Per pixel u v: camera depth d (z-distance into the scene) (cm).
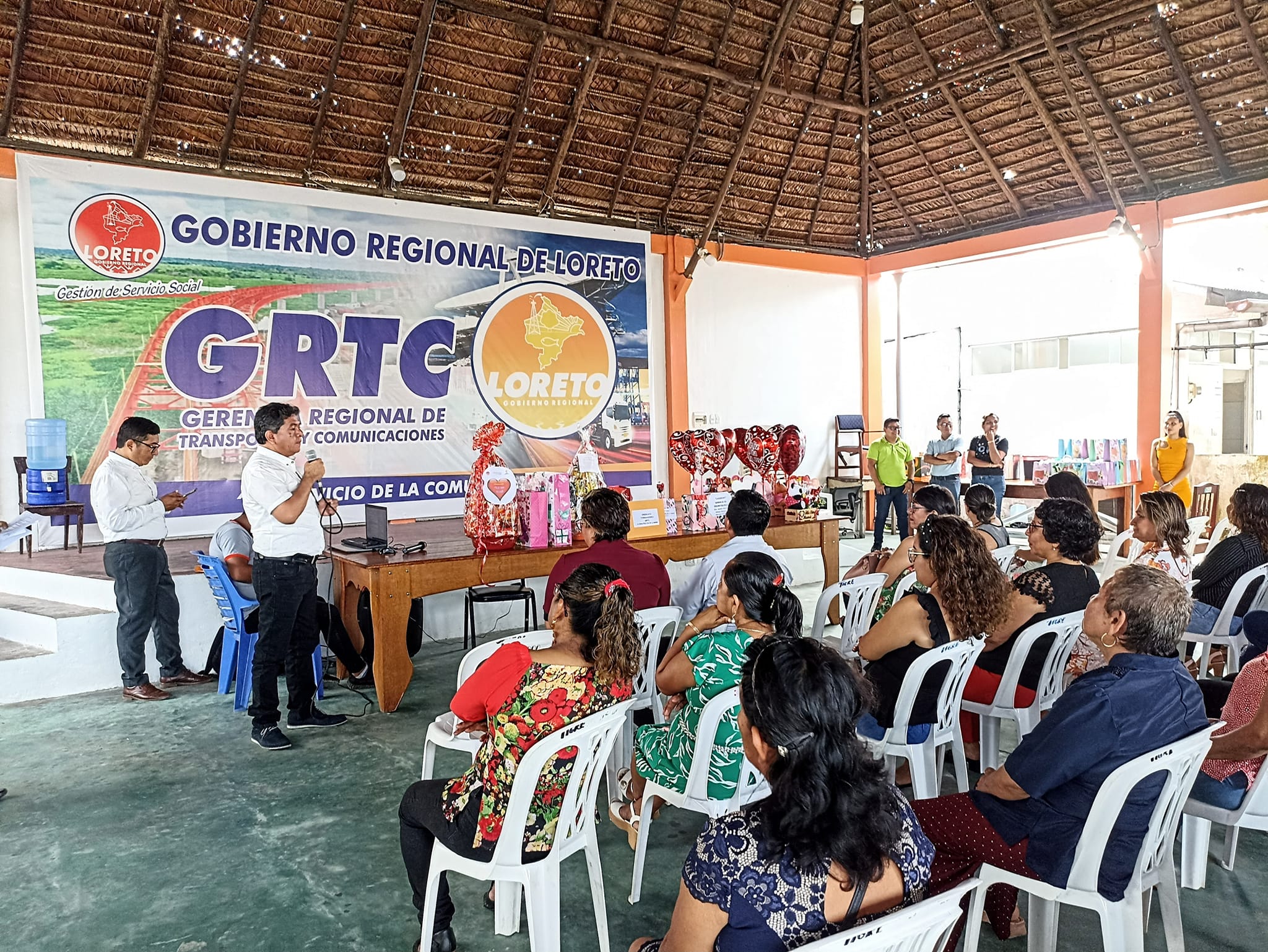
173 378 565
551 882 203
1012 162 803
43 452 519
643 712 382
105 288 541
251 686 432
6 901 251
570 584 210
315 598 399
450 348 679
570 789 204
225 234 580
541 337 726
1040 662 298
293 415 383
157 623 461
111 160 543
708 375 854
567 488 463
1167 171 741
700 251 791
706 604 380
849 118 835
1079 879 181
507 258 705
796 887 119
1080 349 1170
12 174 518
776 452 611
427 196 669
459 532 557
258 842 288
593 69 665
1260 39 627
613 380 771
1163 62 664
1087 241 809
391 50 594
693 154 781
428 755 269
